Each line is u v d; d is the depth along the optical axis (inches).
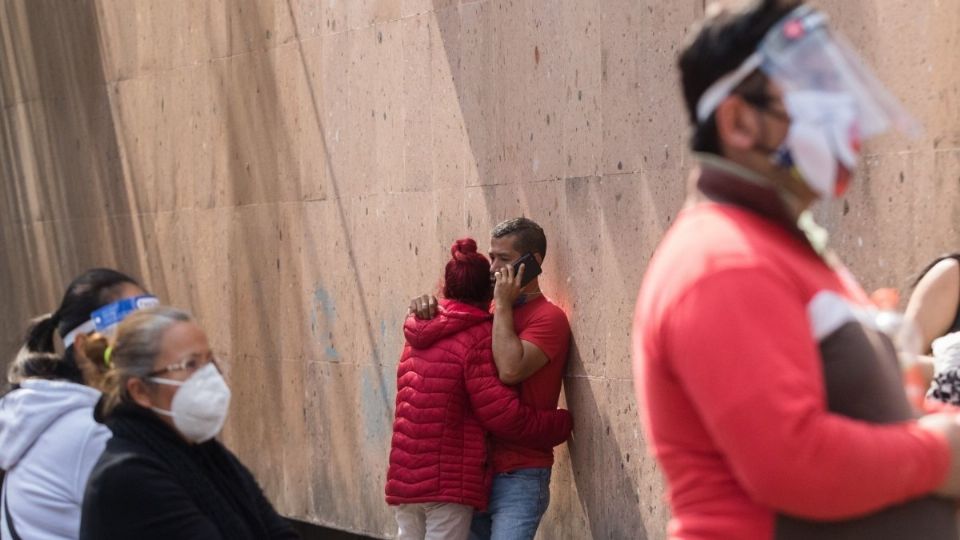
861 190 290.8
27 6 652.1
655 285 127.0
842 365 123.0
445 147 421.7
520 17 390.6
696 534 126.3
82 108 619.2
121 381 195.9
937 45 272.5
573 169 372.8
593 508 367.9
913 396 140.0
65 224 641.6
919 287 257.3
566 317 370.3
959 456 122.6
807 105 124.3
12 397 236.8
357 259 462.9
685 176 336.5
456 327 359.9
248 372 523.5
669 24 340.8
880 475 117.6
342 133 467.8
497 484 364.8
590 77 366.3
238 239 525.0
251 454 525.0
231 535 195.5
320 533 492.1
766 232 125.5
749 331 117.6
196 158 546.9
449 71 418.6
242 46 516.1
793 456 115.0
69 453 229.5
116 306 242.8
